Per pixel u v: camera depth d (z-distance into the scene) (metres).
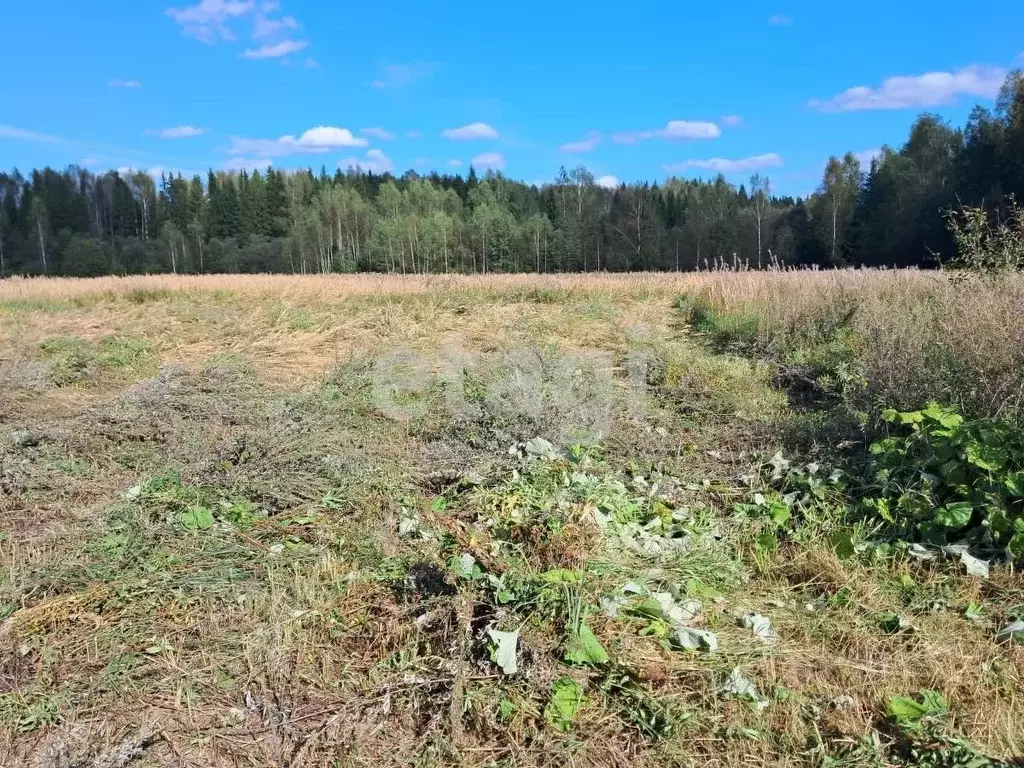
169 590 2.80
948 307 5.15
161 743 2.08
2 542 3.31
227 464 3.98
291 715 2.17
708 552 3.01
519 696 2.16
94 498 3.79
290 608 2.71
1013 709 2.11
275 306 10.82
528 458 4.10
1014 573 2.75
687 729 2.04
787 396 5.91
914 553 2.93
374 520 3.44
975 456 3.11
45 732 2.12
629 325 9.21
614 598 2.54
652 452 4.46
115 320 10.57
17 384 6.26
